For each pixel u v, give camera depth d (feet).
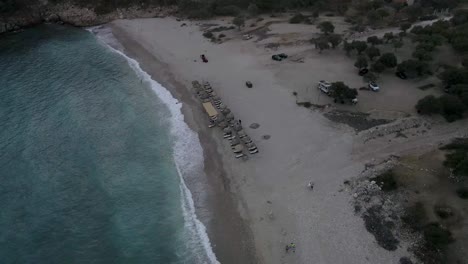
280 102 302.86
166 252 199.52
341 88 287.89
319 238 194.49
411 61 316.40
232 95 319.06
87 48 437.58
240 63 368.68
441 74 304.09
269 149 255.50
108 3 508.94
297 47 388.57
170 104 323.37
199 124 293.64
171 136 285.23
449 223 192.95
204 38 428.15
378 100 294.25
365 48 355.77
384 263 179.73
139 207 226.79
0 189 242.99
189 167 253.44
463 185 211.61
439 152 236.63
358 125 267.18
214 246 200.03
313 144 254.88
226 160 252.62
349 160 238.48
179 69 371.15
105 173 253.85
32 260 198.29
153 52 411.13
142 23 484.74
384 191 212.84
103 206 228.63
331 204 210.79
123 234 210.59
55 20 509.76
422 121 264.72
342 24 436.76
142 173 252.42
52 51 433.07
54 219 221.66
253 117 288.92
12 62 408.46
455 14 417.69
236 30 441.27
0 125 304.71
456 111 264.31
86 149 276.62
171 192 236.02
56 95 345.10
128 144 279.90
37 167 261.03
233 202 222.28
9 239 209.77
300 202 214.69
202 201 226.79
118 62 402.11
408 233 190.90
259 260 189.26
